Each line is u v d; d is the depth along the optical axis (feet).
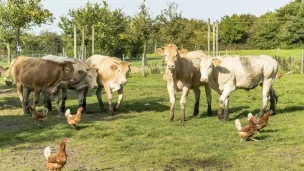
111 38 143.64
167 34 116.16
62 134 39.81
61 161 27.43
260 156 31.37
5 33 159.02
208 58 44.57
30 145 36.50
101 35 139.44
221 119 45.60
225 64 45.14
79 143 36.83
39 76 49.85
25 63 51.83
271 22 241.96
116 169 29.35
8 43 170.50
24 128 43.27
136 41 115.96
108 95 51.85
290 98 60.90
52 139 38.40
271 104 48.78
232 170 28.48
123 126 43.14
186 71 45.14
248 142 35.35
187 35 118.11
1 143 37.24
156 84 84.94
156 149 34.14
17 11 132.87
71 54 182.91
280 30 239.09
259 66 45.88
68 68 49.93
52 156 27.55
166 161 30.76
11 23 138.00
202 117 48.29
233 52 207.21
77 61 52.90
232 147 33.99
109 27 144.25
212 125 42.96
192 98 63.87
